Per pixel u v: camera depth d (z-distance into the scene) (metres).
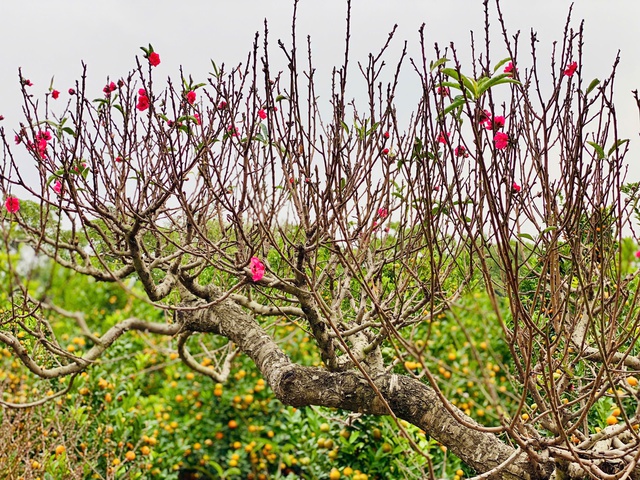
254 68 2.28
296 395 2.81
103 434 4.86
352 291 3.56
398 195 2.78
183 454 5.50
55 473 4.09
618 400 1.84
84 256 2.93
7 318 3.21
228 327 3.29
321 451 4.87
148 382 6.61
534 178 2.67
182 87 2.79
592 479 2.22
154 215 3.07
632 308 2.03
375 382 2.73
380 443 4.61
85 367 3.06
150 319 6.57
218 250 2.65
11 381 4.94
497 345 5.70
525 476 2.47
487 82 1.76
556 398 2.30
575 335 2.75
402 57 2.59
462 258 3.39
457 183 1.90
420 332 5.72
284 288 2.61
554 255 2.25
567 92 2.24
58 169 2.82
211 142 2.65
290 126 2.45
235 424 5.90
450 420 2.64
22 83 2.69
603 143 2.37
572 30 2.30
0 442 3.81
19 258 2.77
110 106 3.01
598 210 2.38
